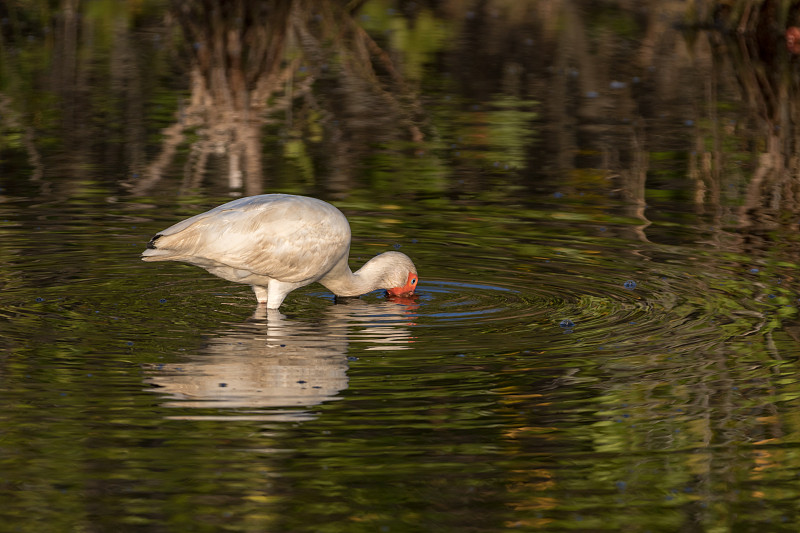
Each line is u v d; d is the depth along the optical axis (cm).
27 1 3297
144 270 1313
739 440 857
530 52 2958
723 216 1582
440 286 1275
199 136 2023
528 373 987
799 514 752
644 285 1262
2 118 2122
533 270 1327
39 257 1341
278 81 2520
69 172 1755
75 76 2530
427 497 766
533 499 768
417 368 999
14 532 712
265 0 3234
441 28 3288
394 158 1900
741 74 2672
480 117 2234
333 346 1061
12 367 978
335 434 855
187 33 3042
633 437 861
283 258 1169
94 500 752
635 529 732
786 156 1944
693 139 2066
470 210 1602
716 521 743
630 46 3041
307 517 738
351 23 3256
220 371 983
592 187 1742
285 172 1783
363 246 1419
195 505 749
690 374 987
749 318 1140
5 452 812
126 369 983
